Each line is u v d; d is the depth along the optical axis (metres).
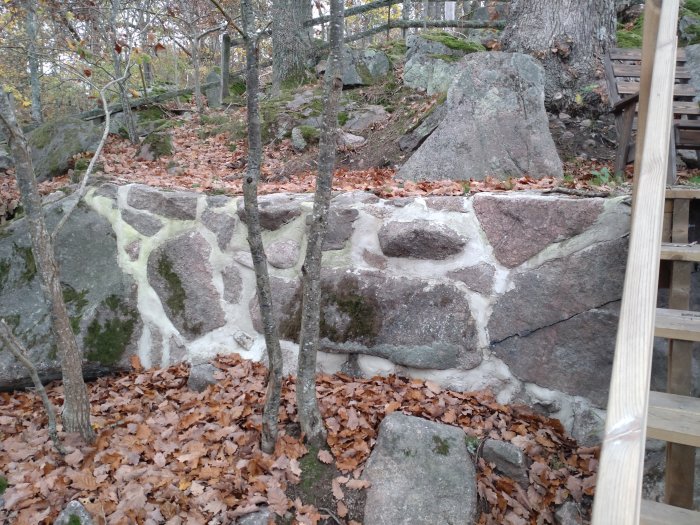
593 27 5.62
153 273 3.39
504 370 2.71
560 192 2.81
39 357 3.06
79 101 10.02
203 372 3.03
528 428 2.53
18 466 2.37
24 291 3.29
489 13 8.91
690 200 2.37
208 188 3.68
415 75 6.62
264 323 2.30
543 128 4.30
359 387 2.80
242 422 2.66
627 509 0.78
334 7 2.19
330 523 2.19
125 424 2.69
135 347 3.32
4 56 7.75
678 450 1.82
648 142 1.39
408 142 5.15
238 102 8.42
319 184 2.30
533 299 2.61
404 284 2.88
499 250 2.71
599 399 2.46
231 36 9.16
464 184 3.44
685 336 1.74
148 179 4.00
